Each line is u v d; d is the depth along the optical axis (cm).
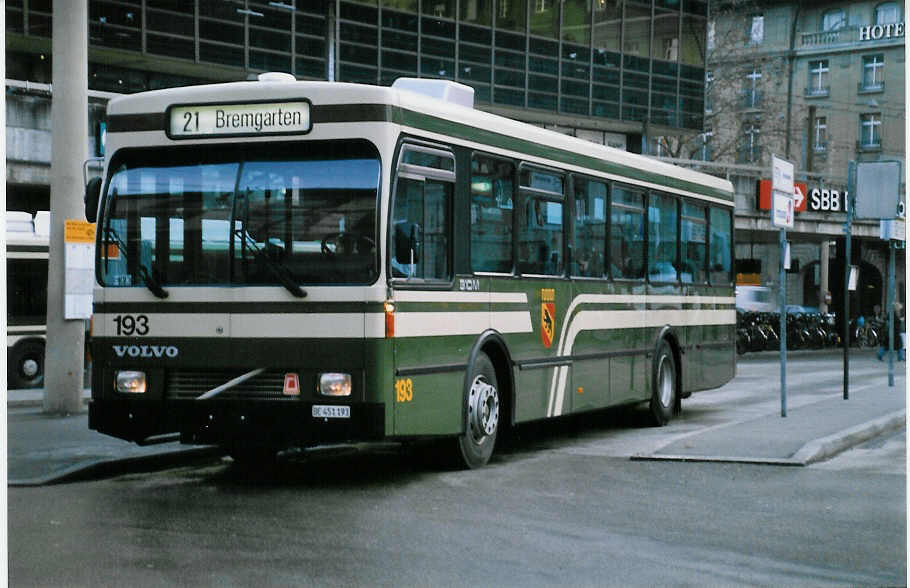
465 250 1166
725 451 1285
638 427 1666
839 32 7388
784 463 1225
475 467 1205
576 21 4659
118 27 3581
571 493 1059
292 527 884
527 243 1293
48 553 787
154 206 1091
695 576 746
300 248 1052
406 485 1098
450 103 1155
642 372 1602
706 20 5091
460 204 1156
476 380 1194
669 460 1257
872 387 2347
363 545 821
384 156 1041
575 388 1402
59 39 1705
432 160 1113
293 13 3919
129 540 830
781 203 1636
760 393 2309
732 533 885
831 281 5872
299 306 1046
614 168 1512
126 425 1093
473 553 802
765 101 6481
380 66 4116
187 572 735
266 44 3866
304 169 1058
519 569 758
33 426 1530
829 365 3491
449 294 1134
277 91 1062
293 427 1045
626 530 892
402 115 1063
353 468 1218
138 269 1093
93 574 729
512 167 1262
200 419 1070
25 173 2427
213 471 1203
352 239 1041
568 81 4650
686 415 1847
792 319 4734
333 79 3994
